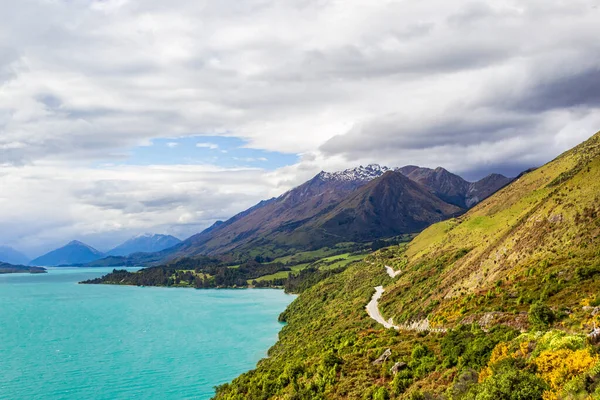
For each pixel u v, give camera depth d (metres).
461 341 61.75
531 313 59.59
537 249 88.81
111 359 153.12
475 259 116.69
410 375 60.41
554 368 41.12
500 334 59.34
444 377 54.53
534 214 105.00
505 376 41.22
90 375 135.62
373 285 178.38
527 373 41.38
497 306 71.94
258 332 196.00
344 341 96.56
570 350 42.78
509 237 107.25
